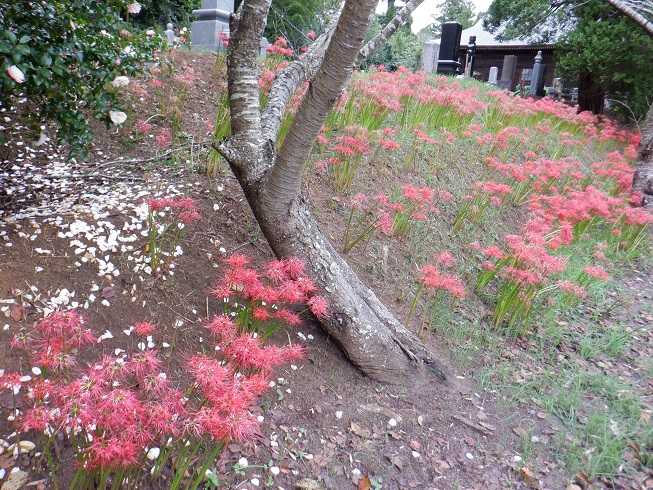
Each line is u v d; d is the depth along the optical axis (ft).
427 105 20.77
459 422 9.04
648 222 18.37
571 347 12.25
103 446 4.86
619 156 23.67
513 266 12.44
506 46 67.31
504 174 18.72
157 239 10.50
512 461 8.29
